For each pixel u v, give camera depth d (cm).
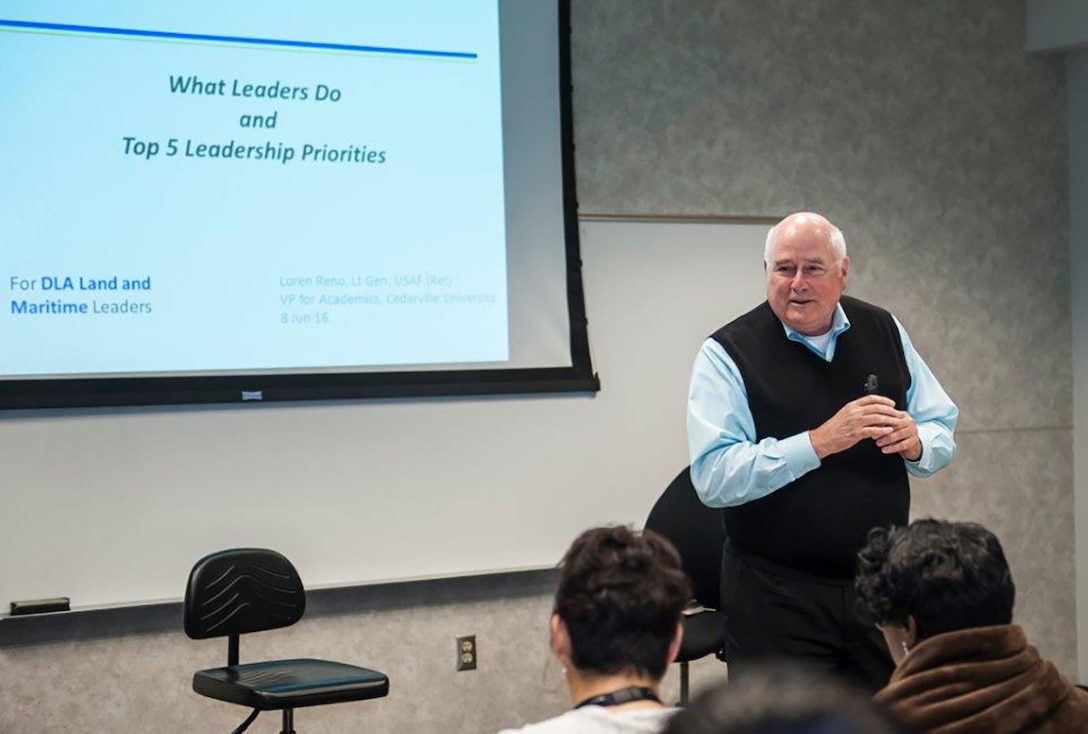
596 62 579
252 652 515
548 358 557
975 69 671
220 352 504
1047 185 692
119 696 493
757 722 102
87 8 485
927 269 657
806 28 625
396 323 532
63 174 481
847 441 382
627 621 193
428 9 539
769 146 615
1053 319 694
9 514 475
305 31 519
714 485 396
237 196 507
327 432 523
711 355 411
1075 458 700
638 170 586
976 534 225
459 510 545
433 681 545
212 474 504
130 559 490
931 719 202
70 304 482
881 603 225
